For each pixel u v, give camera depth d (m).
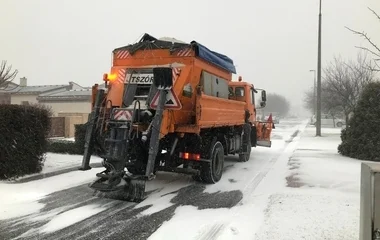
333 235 4.57
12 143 7.69
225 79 9.80
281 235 4.58
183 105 7.33
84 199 6.45
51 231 4.83
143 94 7.36
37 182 7.64
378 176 2.90
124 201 6.38
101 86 7.54
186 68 7.43
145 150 6.81
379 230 2.88
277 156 13.04
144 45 7.91
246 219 5.32
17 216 5.43
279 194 6.77
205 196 6.84
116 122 6.53
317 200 6.26
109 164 6.21
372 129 11.67
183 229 4.91
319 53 23.36
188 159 7.68
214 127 8.45
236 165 10.85
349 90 21.22
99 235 4.71
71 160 10.52
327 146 16.56
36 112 8.31
